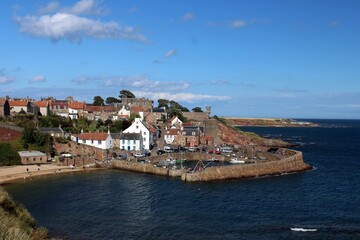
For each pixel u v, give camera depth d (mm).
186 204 76625
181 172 106438
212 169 101875
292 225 63625
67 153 128625
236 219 66750
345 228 62250
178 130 171500
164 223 64312
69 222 64438
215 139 186000
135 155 130250
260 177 106625
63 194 84062
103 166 120312
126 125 169500
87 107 198375
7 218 43656
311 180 103062
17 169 108125
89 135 138750
